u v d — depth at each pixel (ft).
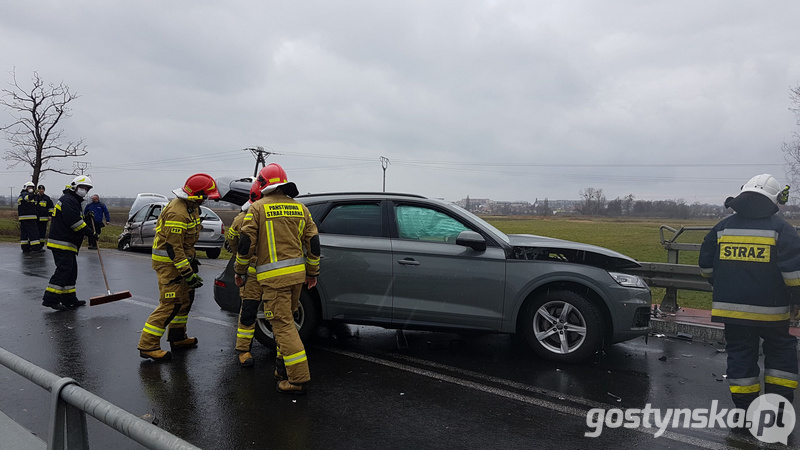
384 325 16.96
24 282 30.81
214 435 11.16
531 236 19.71
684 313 22.93
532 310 16.40
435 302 16.56
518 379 14.93
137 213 49.98
